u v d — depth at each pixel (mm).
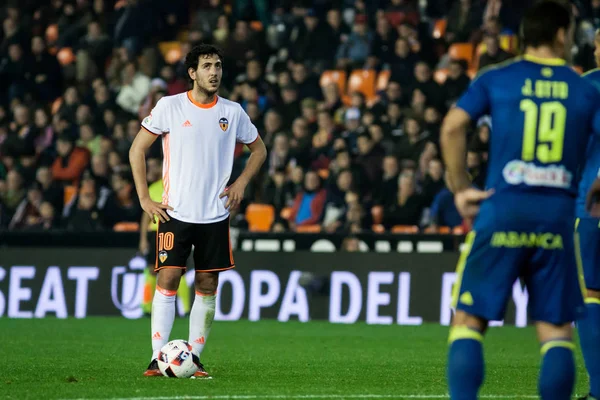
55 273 55938
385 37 69188
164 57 74875
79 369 29000
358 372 28984
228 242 27000
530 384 26172
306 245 54250
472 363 17219
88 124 67750
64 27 79562
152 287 51969
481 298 17344
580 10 66062
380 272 52562
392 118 62938
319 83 67500
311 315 53281
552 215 17203
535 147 17312
